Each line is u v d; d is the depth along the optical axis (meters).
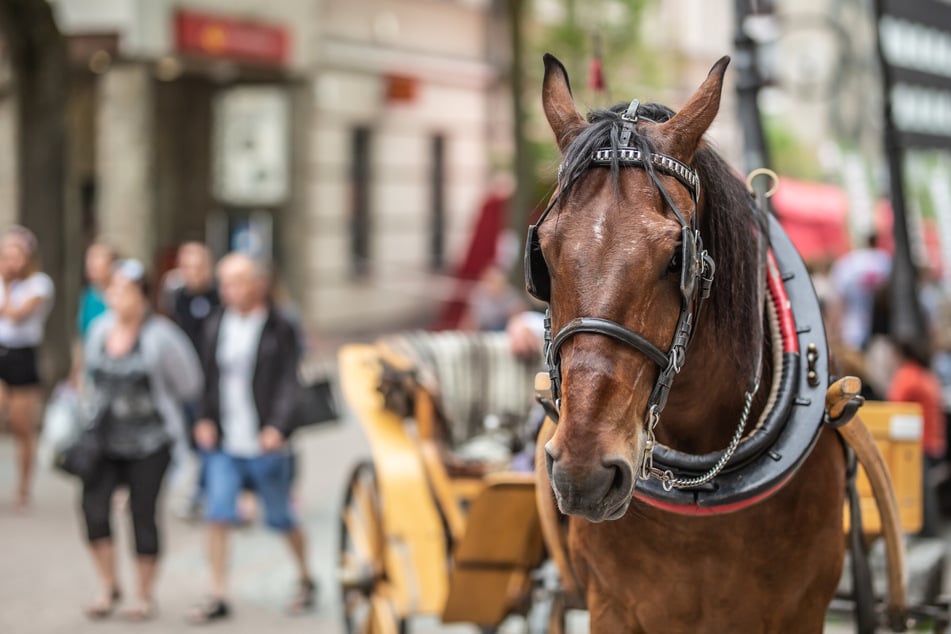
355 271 25.22
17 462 13.57
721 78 3.76
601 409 3.34
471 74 28.25
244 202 23.97
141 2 20.16
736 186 4.13
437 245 27.77
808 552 4.18
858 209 17.56
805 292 4.44
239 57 21.59
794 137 26.66
